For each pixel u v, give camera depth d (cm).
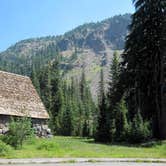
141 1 4572
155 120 4709
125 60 4744
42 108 4822
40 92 10900
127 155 2811
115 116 4762
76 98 14000
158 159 2600
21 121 3400
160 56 4581
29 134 3597
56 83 11119
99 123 4775
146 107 4772
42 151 2972
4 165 2092
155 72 4641
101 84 11812
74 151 3031
